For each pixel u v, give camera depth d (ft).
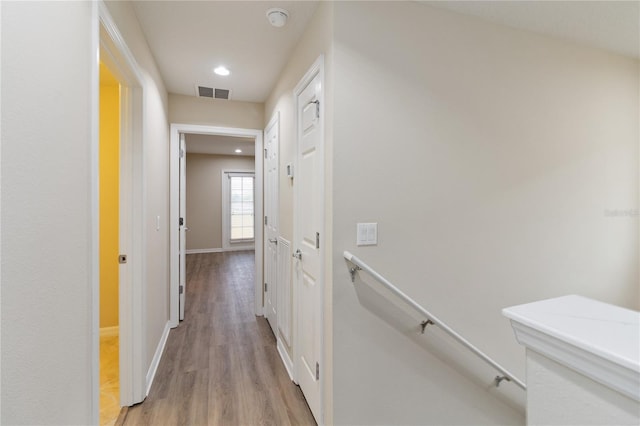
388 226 5.43
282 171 8.62
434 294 5.80
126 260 6.25
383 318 5.39
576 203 7.17
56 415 2.85
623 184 7.73
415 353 5.62
